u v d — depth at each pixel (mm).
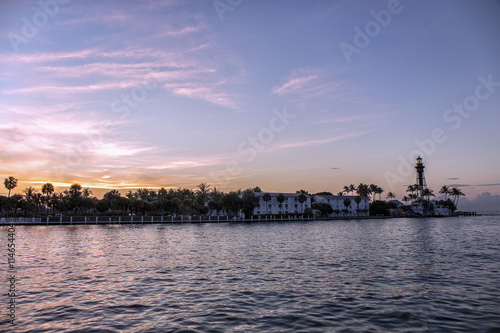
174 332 10805
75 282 18016
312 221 117688
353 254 29281
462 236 50094
